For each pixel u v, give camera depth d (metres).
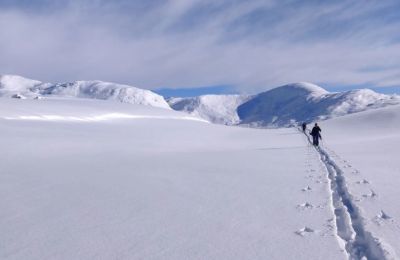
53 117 51.94
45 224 7.28
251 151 25.44
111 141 32.25
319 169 15.27
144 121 68.12
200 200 9.41
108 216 7.88
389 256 5.28
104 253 5.69
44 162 17.62
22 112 48.97
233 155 21.89
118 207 8.67
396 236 6.36
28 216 7.89
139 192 10.42
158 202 9.19
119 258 5.49
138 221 7.49
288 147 30.22
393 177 12.59
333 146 29.11
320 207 8.55
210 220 7.55
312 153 23.36
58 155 21.09
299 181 12.23
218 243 6.14
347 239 6.53
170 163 17.42
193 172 14.36
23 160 18.39
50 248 5.92
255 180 12.48
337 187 11.47
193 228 7.00
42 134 32.81
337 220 7.68
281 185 11.51
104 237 6.47
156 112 86.50
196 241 6.25
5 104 53.50
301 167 15.99
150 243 6.14
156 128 55.53
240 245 6.03
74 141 29.80
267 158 19.98
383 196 9.56
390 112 62.66
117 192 10.43
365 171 14.11
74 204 8.96
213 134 52.78
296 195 9.95
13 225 7.23
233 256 5.55
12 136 29.17
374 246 5.80
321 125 64.25
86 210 8.39
